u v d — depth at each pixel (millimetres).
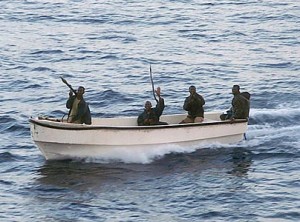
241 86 100812
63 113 91938
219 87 100875
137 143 76188
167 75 106125
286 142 80188
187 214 66562
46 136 74938
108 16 141125
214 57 114812
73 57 115125
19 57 114938
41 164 75875
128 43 123188
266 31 129625
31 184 71938
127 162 75938
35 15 142500
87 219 65812
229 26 133375
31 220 65750
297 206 67625
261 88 99438
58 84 102688
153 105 95062
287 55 115188
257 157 77062
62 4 151000
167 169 74562
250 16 140375
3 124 87000
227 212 66750
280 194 69562
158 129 76312
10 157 77625
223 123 78562
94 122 77875
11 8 147875
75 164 75500
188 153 77562
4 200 68938
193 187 71000
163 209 67312
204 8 147375
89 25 135125
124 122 78812
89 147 75625
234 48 119688
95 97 97312
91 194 69938
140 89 100500
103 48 120000
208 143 78688
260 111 87438
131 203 68250
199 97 79062
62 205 68000
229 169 74562
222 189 70562
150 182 72062
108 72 108000
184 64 111312
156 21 137625
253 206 67688
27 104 94750
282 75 105250
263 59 113438
